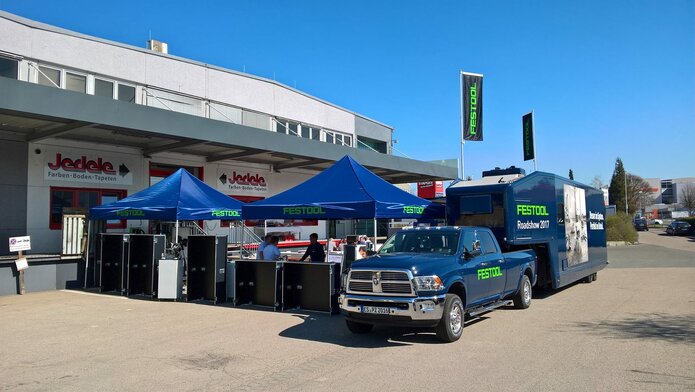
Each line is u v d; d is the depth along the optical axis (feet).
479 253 30.50
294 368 21.91
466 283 28.32
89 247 49.42
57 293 45.65
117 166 58.44
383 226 103.60
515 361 22.49
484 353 24.06
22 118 43.65
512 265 34.86
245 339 27.73
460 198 40.50
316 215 37.19
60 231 53.21
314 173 86.84
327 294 35.47
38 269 46.37
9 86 39.68
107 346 26.17
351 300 26.99
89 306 38.86
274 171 78.59
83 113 44.14
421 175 88.89
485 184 40.32
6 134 49.65
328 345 26.25
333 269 35.70
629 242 124.88
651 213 382.42
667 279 54.49
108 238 46.73
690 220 193.67
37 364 22.84
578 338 26.96
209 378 20.58
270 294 38.06
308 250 41.37
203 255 41.42
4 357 24.04
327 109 89.10
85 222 49.47
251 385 19.61
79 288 48.52
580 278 48.67
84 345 26.40
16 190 50.21
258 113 75.61
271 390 18.97
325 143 69.62
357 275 27.17
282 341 27.22
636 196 332.19
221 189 70.23
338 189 38.88
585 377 19.97
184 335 28.76
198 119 53.83
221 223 70.23
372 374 20.83
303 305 36.73
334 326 31.32
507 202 38.14
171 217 43.06
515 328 29.89
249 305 39.17
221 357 23.86
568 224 46.75
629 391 18.25
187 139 54.60
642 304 38.09
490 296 31.37
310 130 85.56
